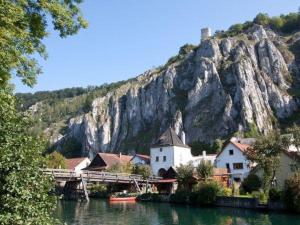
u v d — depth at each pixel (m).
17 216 14.53
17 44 15.40
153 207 64.00
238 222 45.41
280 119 199.00
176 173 83.94
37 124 18.47
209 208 61.00
